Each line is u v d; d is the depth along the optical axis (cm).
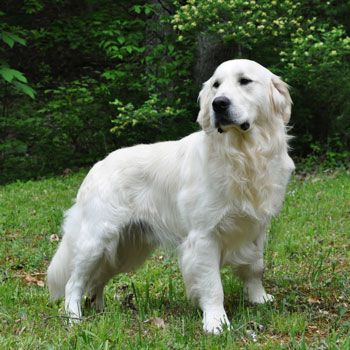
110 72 1581
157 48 1497
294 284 653
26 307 600
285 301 565
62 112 1623
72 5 2117
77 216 609
